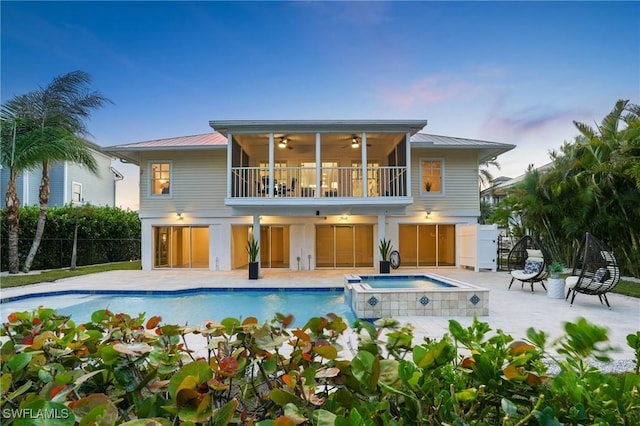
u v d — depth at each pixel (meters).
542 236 13.88
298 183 13.82
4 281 10.41
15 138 12.30
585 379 1.27
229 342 1.74
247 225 14.80
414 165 14.62
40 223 13.01
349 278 8.98
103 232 16.94
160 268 14.62
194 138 16.16
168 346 1.68
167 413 1.33
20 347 1.61
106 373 1.51
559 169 13.27
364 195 11.93
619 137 11.83
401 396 1.29
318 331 1.81
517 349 1.52
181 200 14.55
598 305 7.21
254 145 14.30
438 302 6.56
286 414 1.16
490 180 26.91
